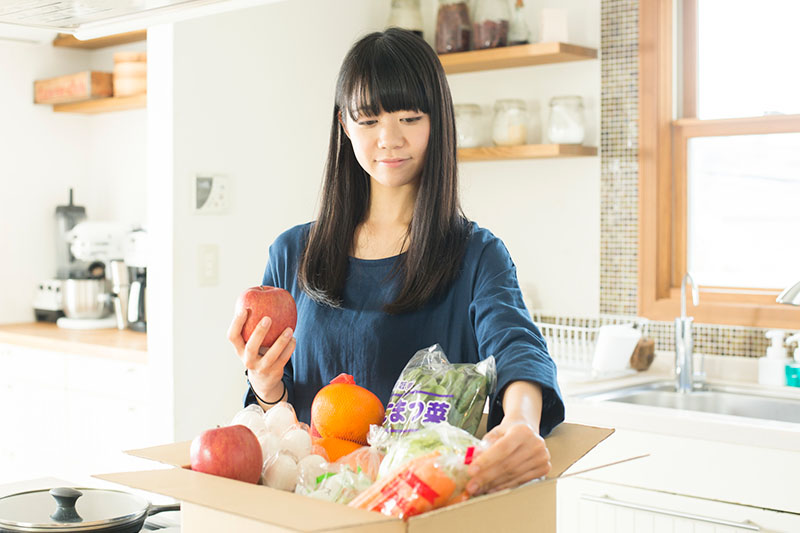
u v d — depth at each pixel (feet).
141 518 3.87
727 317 9.48
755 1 9.59
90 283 12.51
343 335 4.38
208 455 2.96
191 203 9.36
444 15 10.66
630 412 7.87
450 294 4.30
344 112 4.19
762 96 9.59
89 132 13.57
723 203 9.85
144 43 13.01
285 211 10.31
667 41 9.84
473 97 11.22
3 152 12.67
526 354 3.60
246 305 3.77
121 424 10.33
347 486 2.86
